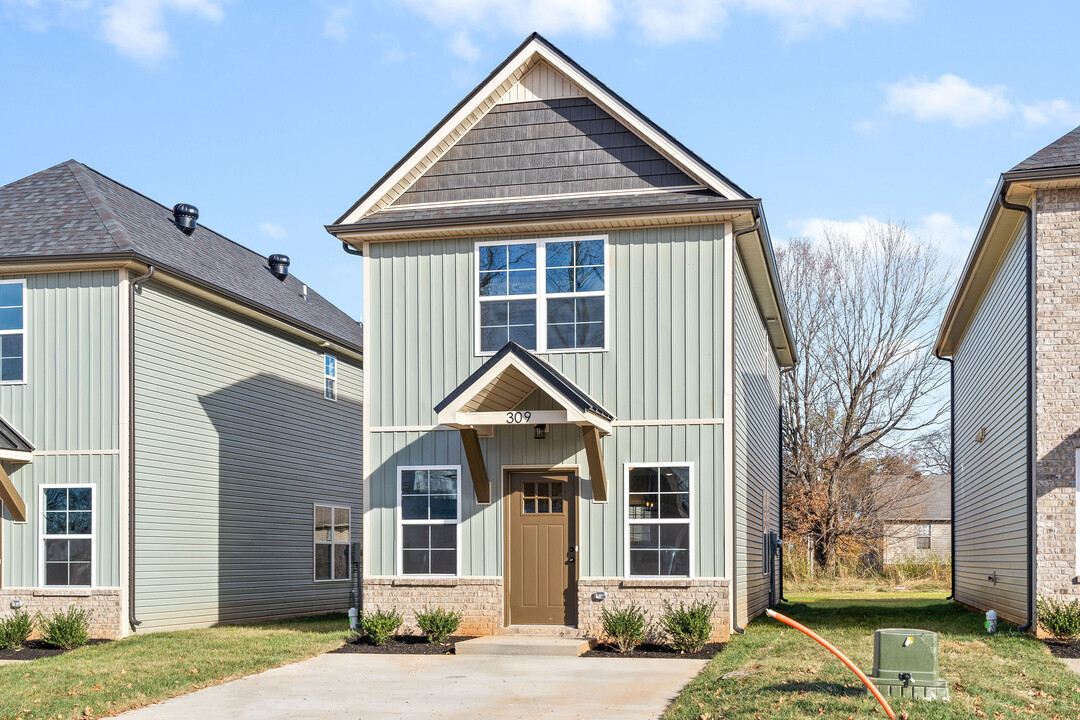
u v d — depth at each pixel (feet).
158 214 72.64
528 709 34.65
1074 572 46.03
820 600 92.94
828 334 140.56
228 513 67.21
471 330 52.06
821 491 136.77
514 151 53.78
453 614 49.06
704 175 50.39
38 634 55.47
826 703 30.60
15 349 58.54
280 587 73.72
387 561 51.67
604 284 50.83
